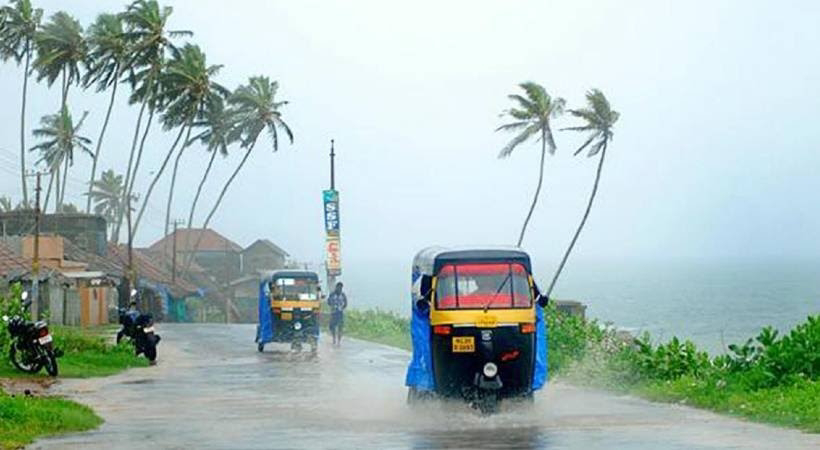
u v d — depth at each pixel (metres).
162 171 86.62
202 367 29.42
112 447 13.43
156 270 89.75
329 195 53.28
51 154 106.88
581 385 22.30
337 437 14.33
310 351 36.62
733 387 18.44
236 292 116.38
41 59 79.56
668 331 86.88
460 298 17.81
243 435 14.66
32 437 14.41
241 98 84.94
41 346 25.38
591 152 81.25
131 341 32.56
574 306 59.16
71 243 74.62
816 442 12.95
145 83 81.94
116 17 81.06
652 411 17.25
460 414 17.28
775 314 117.75
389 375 26.31
